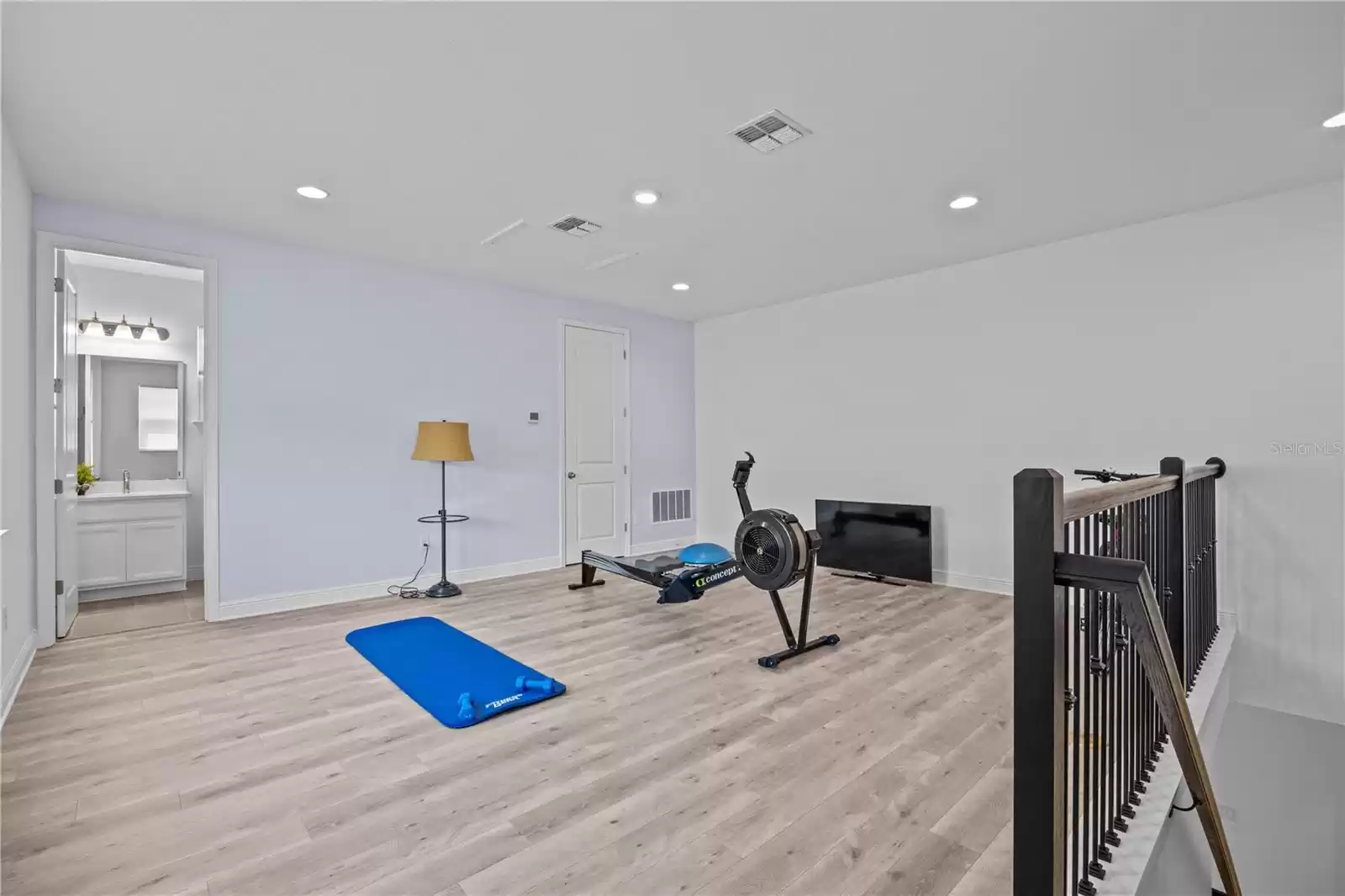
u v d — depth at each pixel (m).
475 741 2.37
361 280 4.56
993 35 2.14
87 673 3.05
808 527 5.79
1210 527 3.26
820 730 2.44
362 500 4.56
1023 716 1.03
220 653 3.34
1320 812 3.42
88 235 3.56
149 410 5.28
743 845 1.76
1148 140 2.86
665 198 3.48
